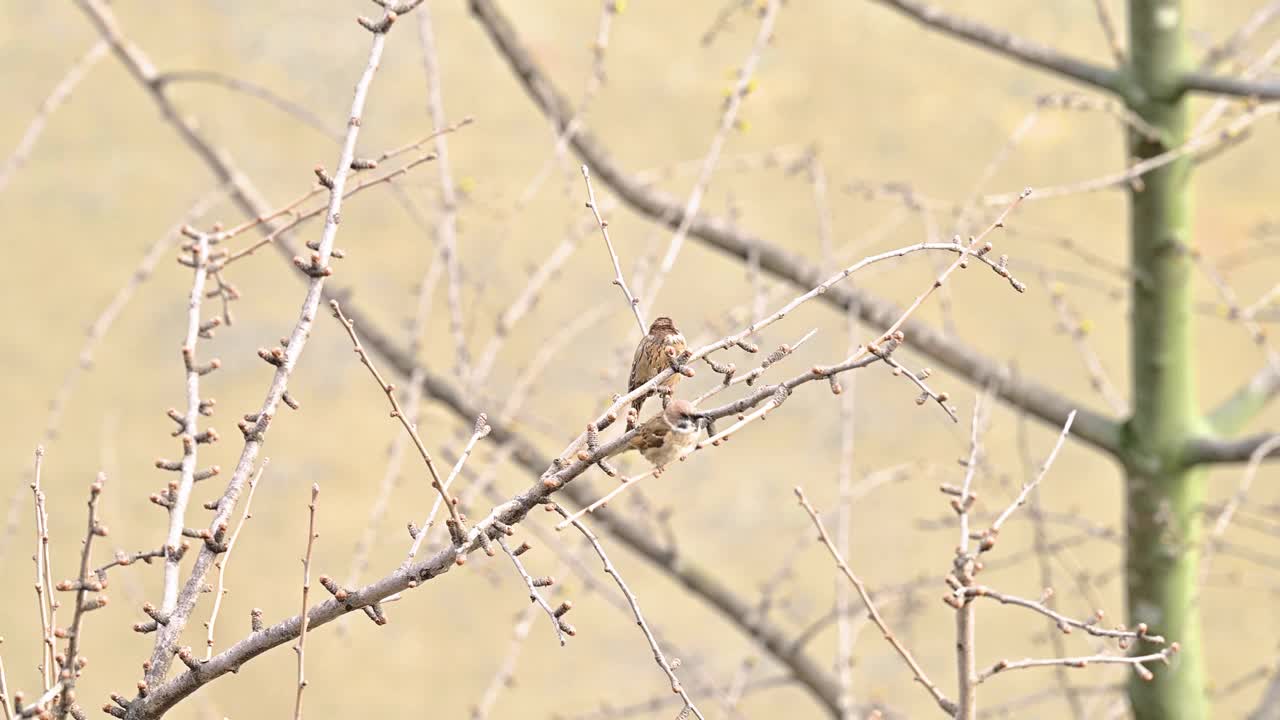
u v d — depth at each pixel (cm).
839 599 657
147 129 2247
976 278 1956
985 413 650
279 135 2064
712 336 636
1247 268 1916
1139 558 686
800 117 2202
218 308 1909
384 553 1575
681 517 1712
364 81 365
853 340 665
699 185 587
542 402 1416
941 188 2089
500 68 2123
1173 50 659
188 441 351
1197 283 1892
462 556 310
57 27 2377
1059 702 1384
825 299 703
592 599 1695
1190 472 684
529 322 1627
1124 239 2048
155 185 2164
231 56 2200
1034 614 1520
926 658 1488
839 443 1766
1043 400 697
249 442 342
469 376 647
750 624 696
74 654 311
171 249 2086
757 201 2036
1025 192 326
